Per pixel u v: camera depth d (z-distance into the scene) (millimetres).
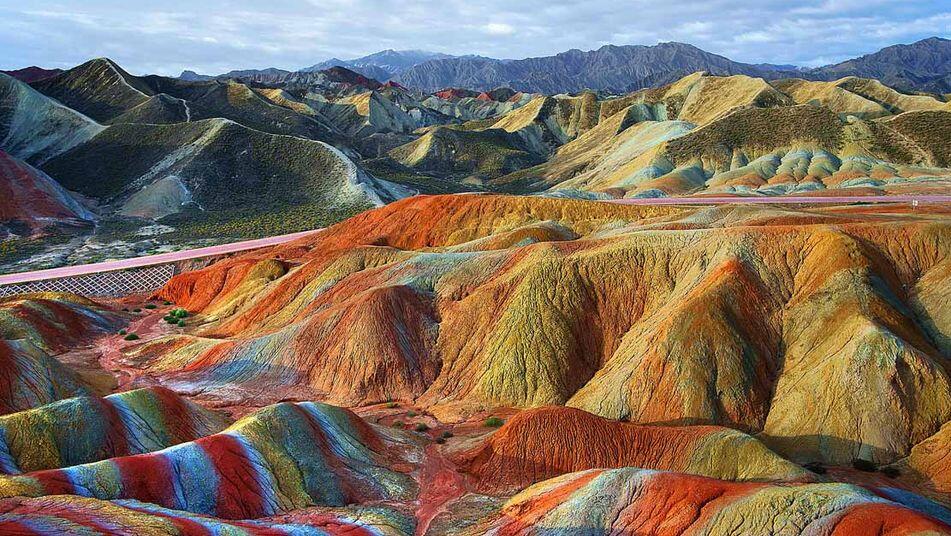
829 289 46719
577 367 51062
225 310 74750
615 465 37531
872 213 69500
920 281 48625
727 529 27109
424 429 47031
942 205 79062
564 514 30250
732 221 65750
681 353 44938
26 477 28750
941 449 36188
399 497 36594
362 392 53438
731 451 35688
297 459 36281
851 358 40625
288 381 55844
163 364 61375
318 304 64938
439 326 57312
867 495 26812
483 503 35031
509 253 60938
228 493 32594
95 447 36500
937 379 39250
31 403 44312
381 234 88125
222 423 45375
